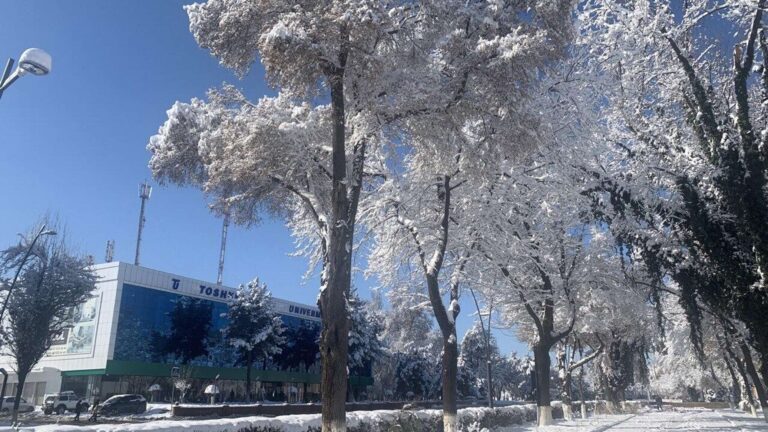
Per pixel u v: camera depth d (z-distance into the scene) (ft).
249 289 195.42
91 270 131.44
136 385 183.52
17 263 120.47
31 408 145.48
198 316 200.44
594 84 54.29
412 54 39.75
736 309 53.88
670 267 61.31
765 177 48.67
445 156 43.70
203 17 44.62
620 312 93.09
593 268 79.51
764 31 50.57
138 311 184.75
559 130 54.54
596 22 55.98
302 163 49.73
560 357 127.95
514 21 40.86
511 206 67.82
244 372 213.46
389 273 73.15
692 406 256.93
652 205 59.26
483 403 208.13
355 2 34.42
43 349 117.60
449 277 73.41
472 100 39.63
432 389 262.06
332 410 36.35
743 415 146.61
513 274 77.92
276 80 39.32
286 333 227.40
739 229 51.29
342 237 39.55
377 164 64.08
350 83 39.70
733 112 53.93
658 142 58.90
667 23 54.95
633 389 350.02
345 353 37.60
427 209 65.51
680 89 56.59
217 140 49.60
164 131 56.08
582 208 68.39
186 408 122.01
